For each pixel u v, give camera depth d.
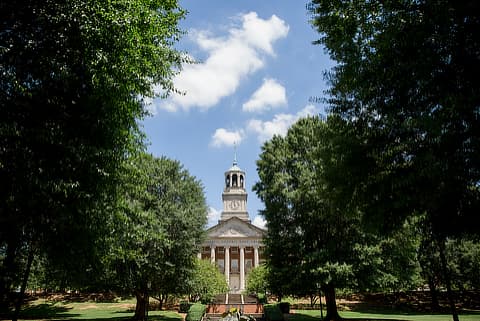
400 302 42.50
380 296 45.97
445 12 9.12
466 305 41.78
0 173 9.93
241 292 76.06
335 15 12.77
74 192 11.22
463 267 39.12
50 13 10.09
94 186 12.32
